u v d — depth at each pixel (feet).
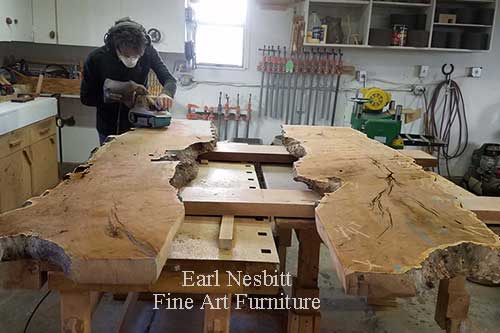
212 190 5.04
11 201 10.05
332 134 7.80
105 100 8.25
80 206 3.94
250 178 6.08
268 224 4.58
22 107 10.26
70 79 13.33
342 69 14.43
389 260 3.17
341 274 3.14
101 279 3.10
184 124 8.11
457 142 15.70
